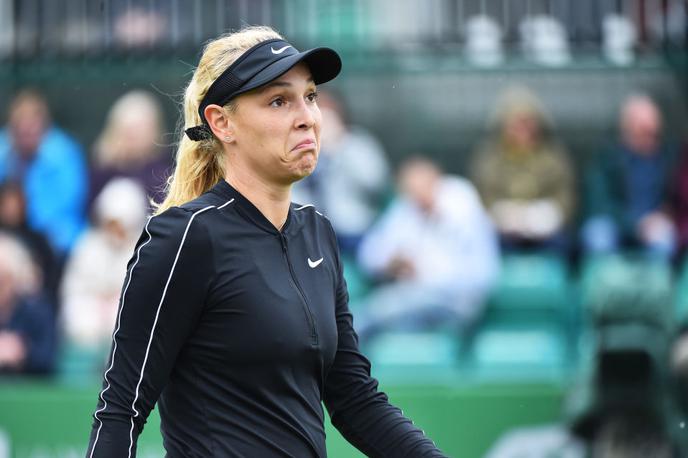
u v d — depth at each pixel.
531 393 28.11
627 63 32.25
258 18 31.77
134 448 8.82
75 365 29.75
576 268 30.91
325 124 30.95
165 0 31.66
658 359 28.52
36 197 30.75
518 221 30.95
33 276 30.19
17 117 31.38
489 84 32.44
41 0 31.81
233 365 8.90
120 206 30.12
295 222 9.54
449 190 30.66
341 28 32.22
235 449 8.84
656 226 30.69
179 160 9.82
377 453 9.88
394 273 30.47
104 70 31.69
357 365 9.95
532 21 32.19
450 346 30.09
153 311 8.80
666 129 31.78
